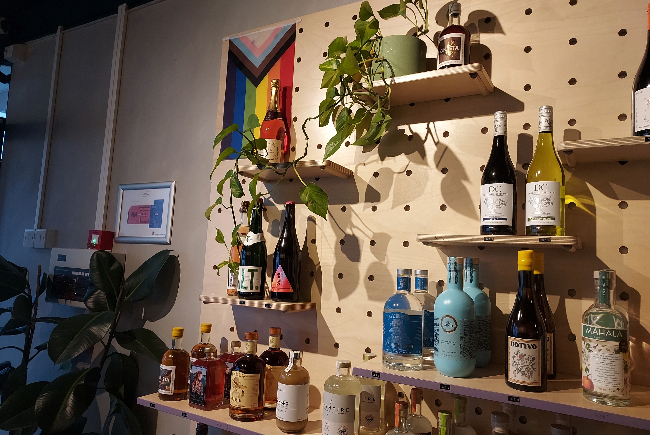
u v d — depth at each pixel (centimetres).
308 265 169
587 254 127
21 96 303
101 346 229
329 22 180
